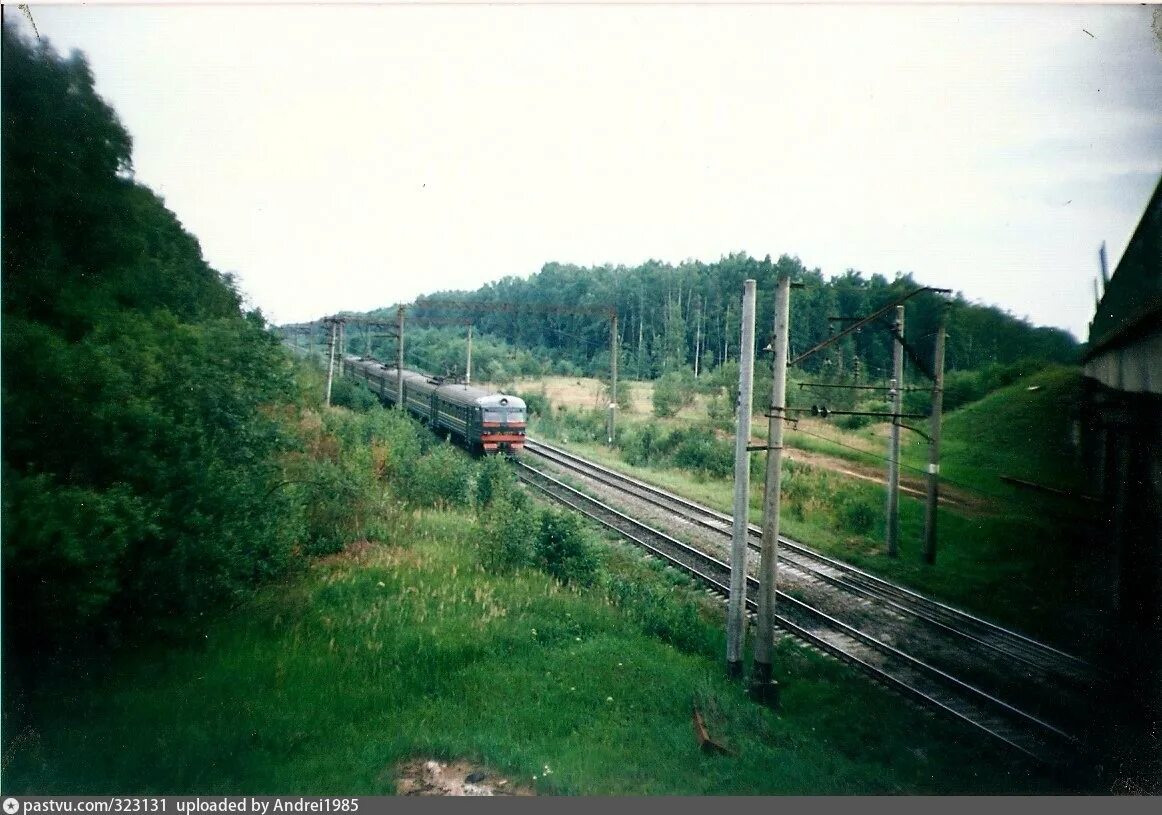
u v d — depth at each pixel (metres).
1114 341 16.33
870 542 21.08
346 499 18.53
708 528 21.67
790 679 12.63
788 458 30.38
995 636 14.66
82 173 12.30
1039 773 10.03
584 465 32.28
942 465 24.52
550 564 16.75
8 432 9.68
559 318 82.38
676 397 44.19
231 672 10.77
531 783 8.72
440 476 23.33
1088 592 16.05
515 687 11.06
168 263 15.23
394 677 11.03
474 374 61.56
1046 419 21.77
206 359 12.15
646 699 11.02
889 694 12.16
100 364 10.16
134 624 11.22
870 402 35.72
